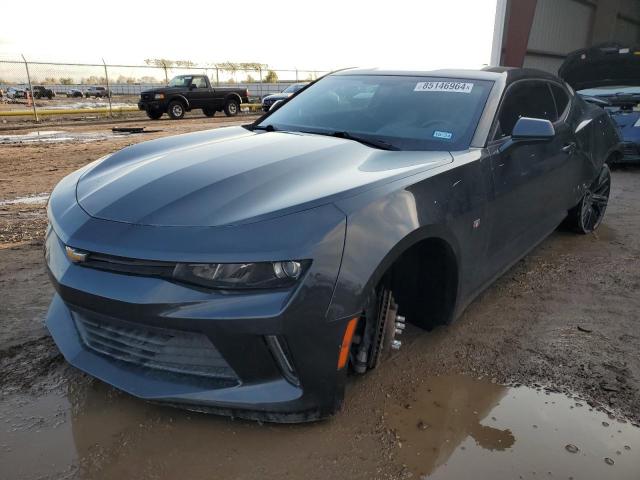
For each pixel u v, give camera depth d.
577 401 2.35
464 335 2.92
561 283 3.71
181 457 1.92
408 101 3.11
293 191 2.00
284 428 2.08
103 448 1.95
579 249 4.46
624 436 2.13
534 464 1.96
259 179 2.12
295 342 1.80
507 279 3.78
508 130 3.04
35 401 2.21
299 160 2.35
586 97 8.43
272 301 1.74
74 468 1.86
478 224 2.58
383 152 2.58
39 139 11.90
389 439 2.05
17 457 1.90
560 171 3.67
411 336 2.87
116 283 1.83
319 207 1.87
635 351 2.79
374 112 3.11
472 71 3.31
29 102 24.73
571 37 24.42
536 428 2.16
